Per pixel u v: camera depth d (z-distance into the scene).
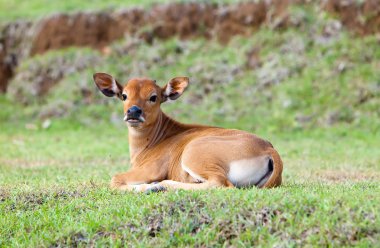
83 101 78.12
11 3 97.31
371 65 72.69
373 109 68.50
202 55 79.69
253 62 77.12
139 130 35.09
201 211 27.12
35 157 55.31
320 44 75.94
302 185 34.50
